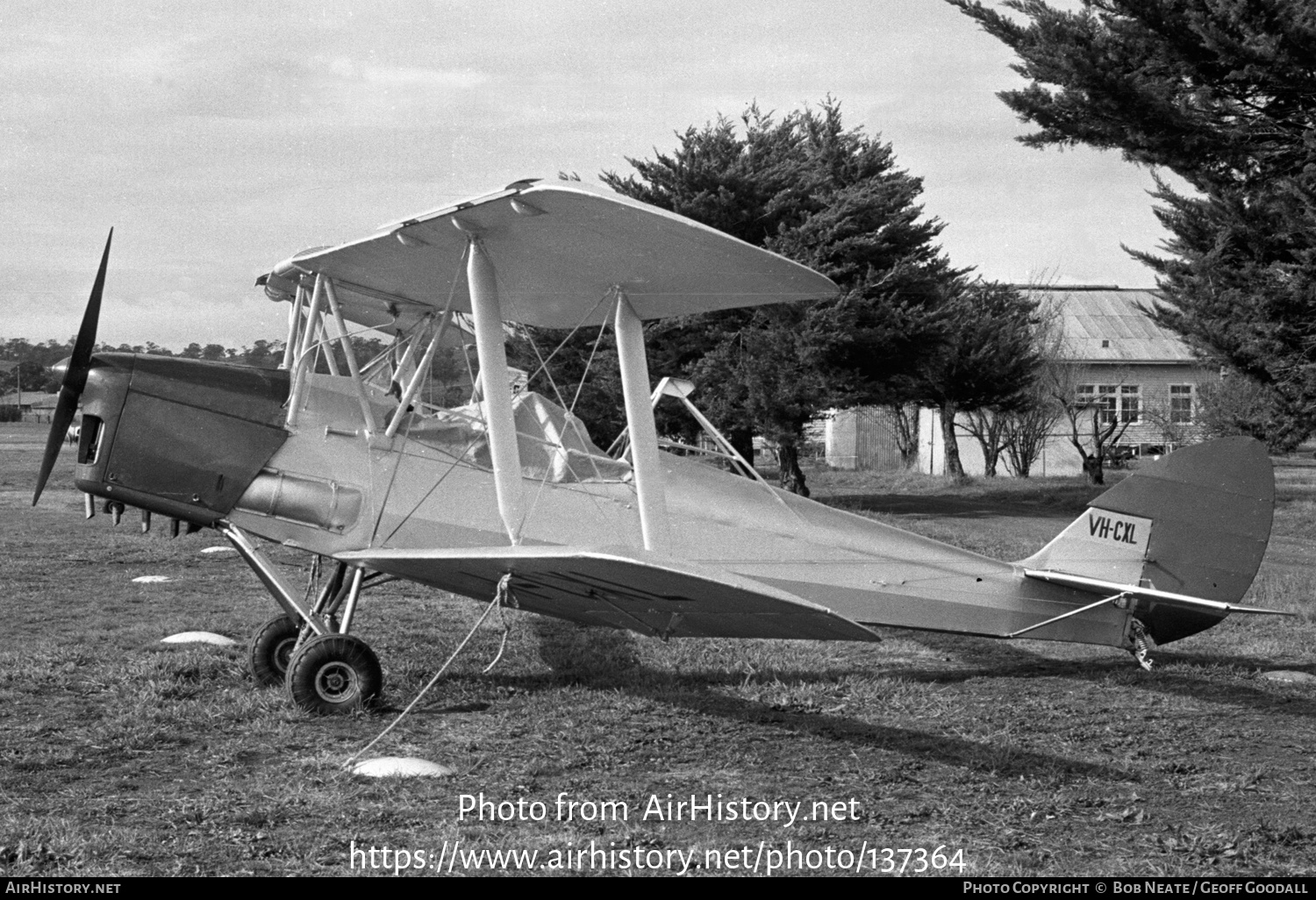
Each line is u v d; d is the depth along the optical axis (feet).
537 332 71.51
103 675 22.85
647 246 19.63
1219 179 56.34
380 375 27.07
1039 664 26.53
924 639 29.68
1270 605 35.50
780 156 80.74
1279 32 48.85
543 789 16.35
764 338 73.77
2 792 15.49
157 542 49.55
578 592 19.63
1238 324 58.59
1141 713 21.74
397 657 25.34
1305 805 16.24
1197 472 25.85
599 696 22.21
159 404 21.42
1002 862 13.70
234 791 15.67
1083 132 55.88
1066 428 128.06
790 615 17.17
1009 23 54.95
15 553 45.55
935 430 127.03
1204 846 14.34
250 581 38.68
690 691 22.81
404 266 22.24
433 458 22.84
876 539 25.38
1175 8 51.42
